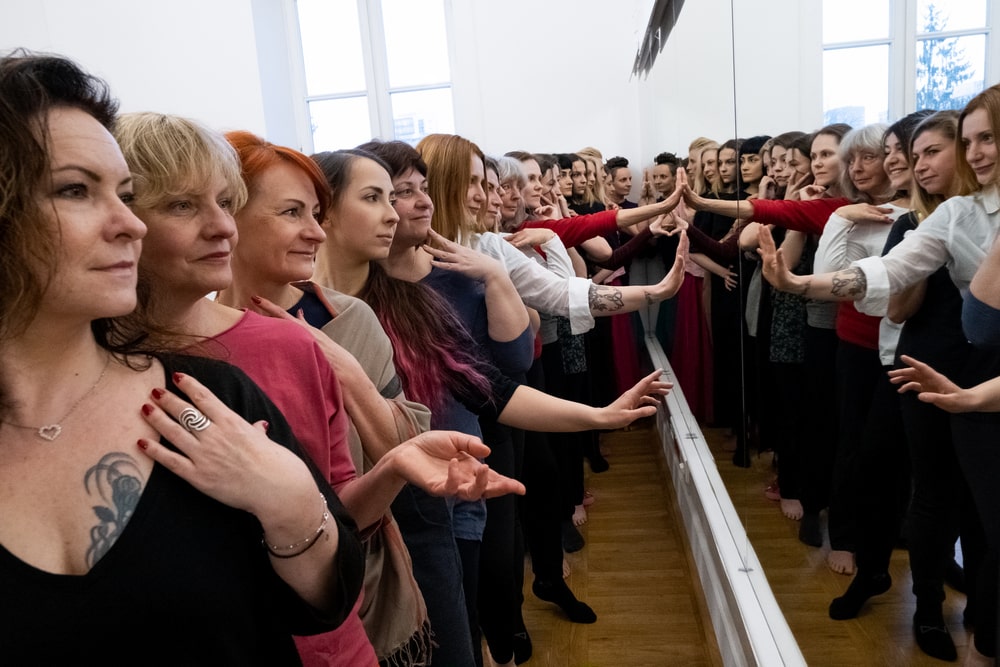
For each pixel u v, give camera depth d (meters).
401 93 5.40
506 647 1.80
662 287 1.79
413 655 1.14
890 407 0.84
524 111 4.88
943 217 0.66
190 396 0.62
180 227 0.84
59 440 0.57
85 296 0.55
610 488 3.49
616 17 4.73
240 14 4.57
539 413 1.41
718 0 2.00
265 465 0.61
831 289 1.04
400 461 0.92
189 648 0.58
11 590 0.52
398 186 1.47
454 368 1.40
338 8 5.29
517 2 4.77
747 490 1.84
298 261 1.10
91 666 0.54
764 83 1.40
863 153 0.86
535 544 2.32
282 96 5.06
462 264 1.55
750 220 1.63
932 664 0.78
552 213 2.97
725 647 1.87
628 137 4.85
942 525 0.75
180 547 0.58
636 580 2.58
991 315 0.60
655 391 1.39
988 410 0.62
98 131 0.57
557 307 1.83
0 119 0.51
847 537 1.05
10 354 0.56
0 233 0.52
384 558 1.07
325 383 0.95
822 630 1.19
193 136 0.84
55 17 4.58
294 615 0.69
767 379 1.55
